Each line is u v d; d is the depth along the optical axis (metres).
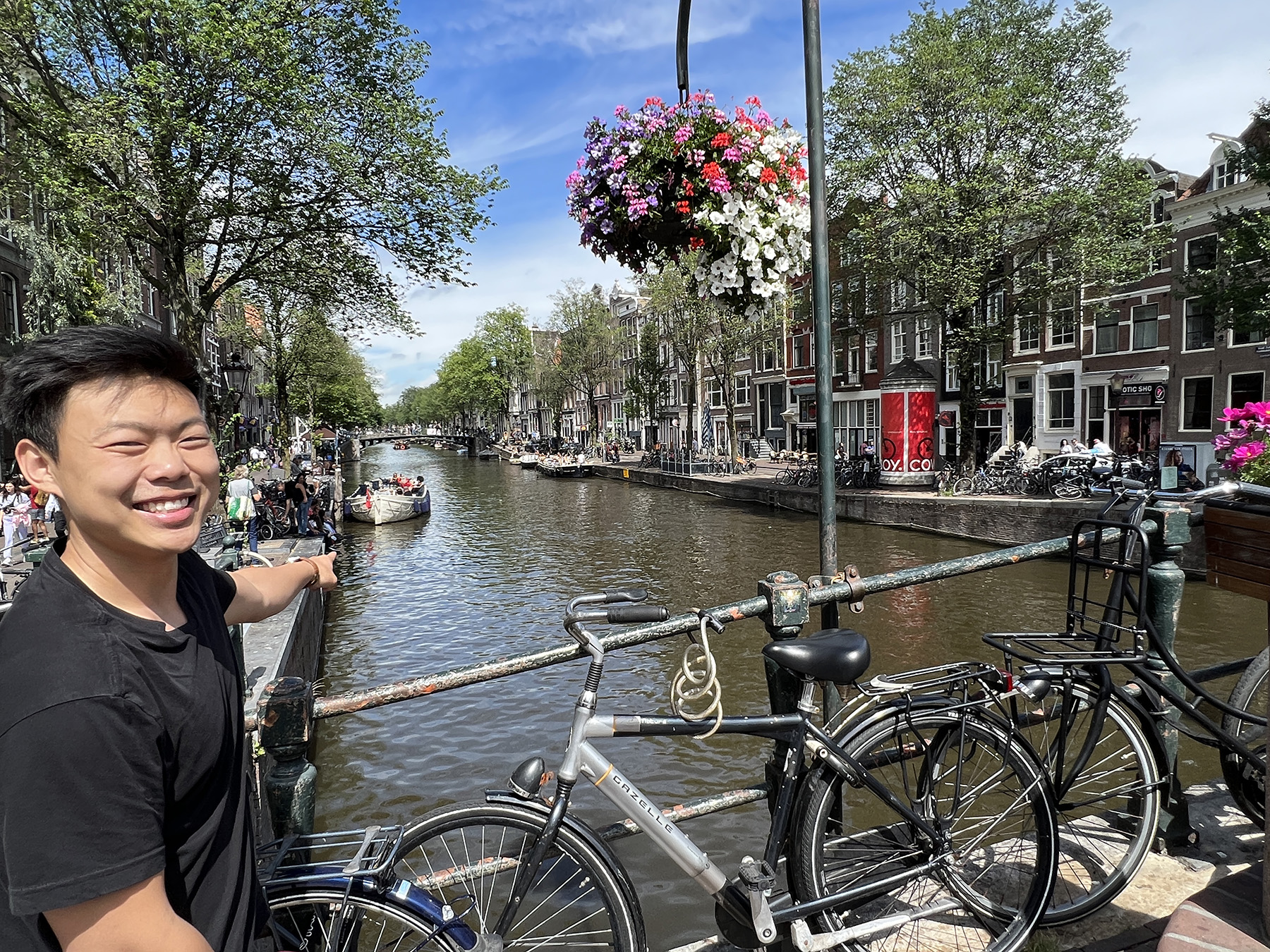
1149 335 22.52
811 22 2.46
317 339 30.86
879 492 22.00
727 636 10.03
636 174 2.72
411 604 14.03
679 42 2.87
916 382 22.97
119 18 11.48
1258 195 19.34
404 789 6.57
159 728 0.88
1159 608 2.24
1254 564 1.58
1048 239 18.22
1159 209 22.22
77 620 0.88
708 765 6.45
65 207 12.25
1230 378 20.20
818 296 2.51
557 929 1.60
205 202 12.96
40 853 0.78
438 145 13.55
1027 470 19.48
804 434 37.78
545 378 58.22
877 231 18.84
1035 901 1.91
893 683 1.88
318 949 1.49
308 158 13.02
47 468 0.93
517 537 21.78
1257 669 2.24
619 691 8.49
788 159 2.77
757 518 23.39
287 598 1.50
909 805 1.88
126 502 0.91
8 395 0.91
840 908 1.86
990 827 1.92
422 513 27.22
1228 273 14.70
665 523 23.22
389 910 1.46
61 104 11.79
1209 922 1.34
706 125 2.72
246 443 40.88
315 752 7.30
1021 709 2.23
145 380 0.93
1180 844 2.30
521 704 8.23
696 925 4.68
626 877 1.62
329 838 1.55
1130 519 2.15
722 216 2.70
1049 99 17.22
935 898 2.03
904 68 18.12
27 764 0.79
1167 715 2.20
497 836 1.71
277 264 15.07
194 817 0.96
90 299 14.05
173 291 13.29
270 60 11.62
